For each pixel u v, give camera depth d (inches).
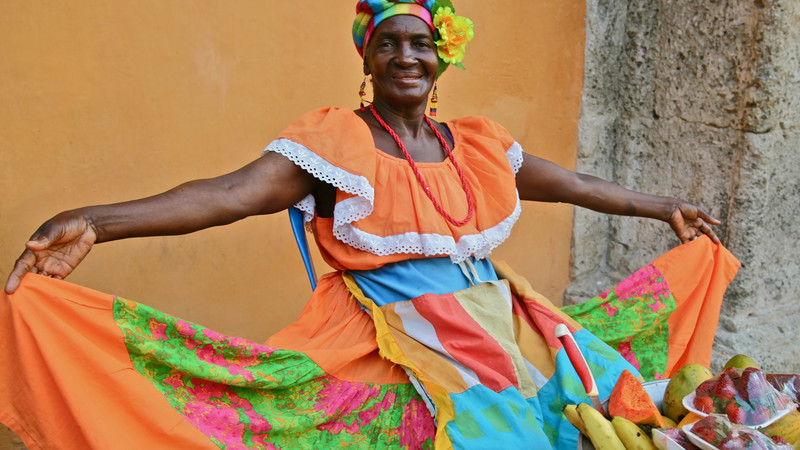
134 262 139.0
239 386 93.3
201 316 148.2
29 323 79.3
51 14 124.0
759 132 159.0
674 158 175.5
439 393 97.0
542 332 109.6
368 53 108.7
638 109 180.7
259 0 140.9
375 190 103.8
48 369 80.1
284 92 147.1
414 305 103.3
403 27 105.1
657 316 122.1
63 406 81.9
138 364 86.7
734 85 161.0
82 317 83.0
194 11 135.6
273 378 93.4
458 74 163.0
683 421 88.5
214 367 90.3
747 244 164.9
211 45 138.3
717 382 88.4
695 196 172.4
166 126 137.2
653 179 180.9
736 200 164.2
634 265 187.9
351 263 105.1
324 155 99.8
